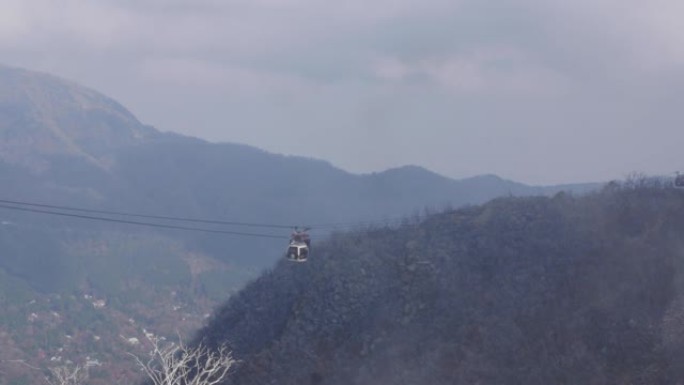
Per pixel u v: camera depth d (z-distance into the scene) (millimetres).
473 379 72188
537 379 68812
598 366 67500
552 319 76375
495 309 81375
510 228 96062
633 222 91938
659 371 64562
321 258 99562
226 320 98062
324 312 89938
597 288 78750
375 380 78688
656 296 73750
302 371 83438
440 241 96875
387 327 84750
